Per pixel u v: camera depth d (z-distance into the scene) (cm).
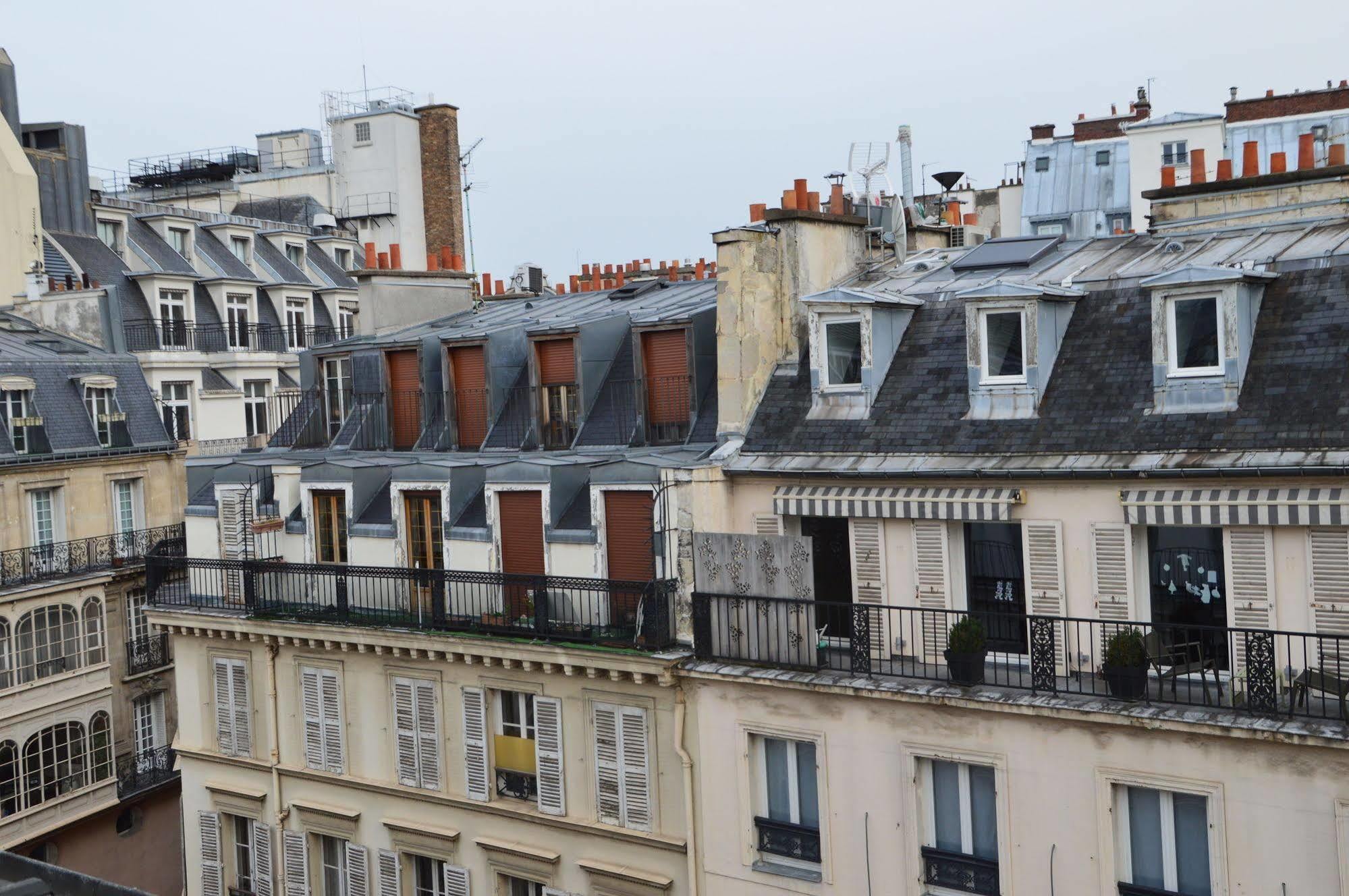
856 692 2159
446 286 3594
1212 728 1834
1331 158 2530
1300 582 1908
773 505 2402
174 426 5144
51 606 4047
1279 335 2012
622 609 2475
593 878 2552
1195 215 2536
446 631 2662
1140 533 2055
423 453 2989
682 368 2681
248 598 2966
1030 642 2022
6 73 5616
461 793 2723
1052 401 2164
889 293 2405
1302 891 1798
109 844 4222
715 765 2364
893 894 2178
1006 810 2050
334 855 2989
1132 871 1980
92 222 5741
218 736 3116
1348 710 1773
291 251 6594
